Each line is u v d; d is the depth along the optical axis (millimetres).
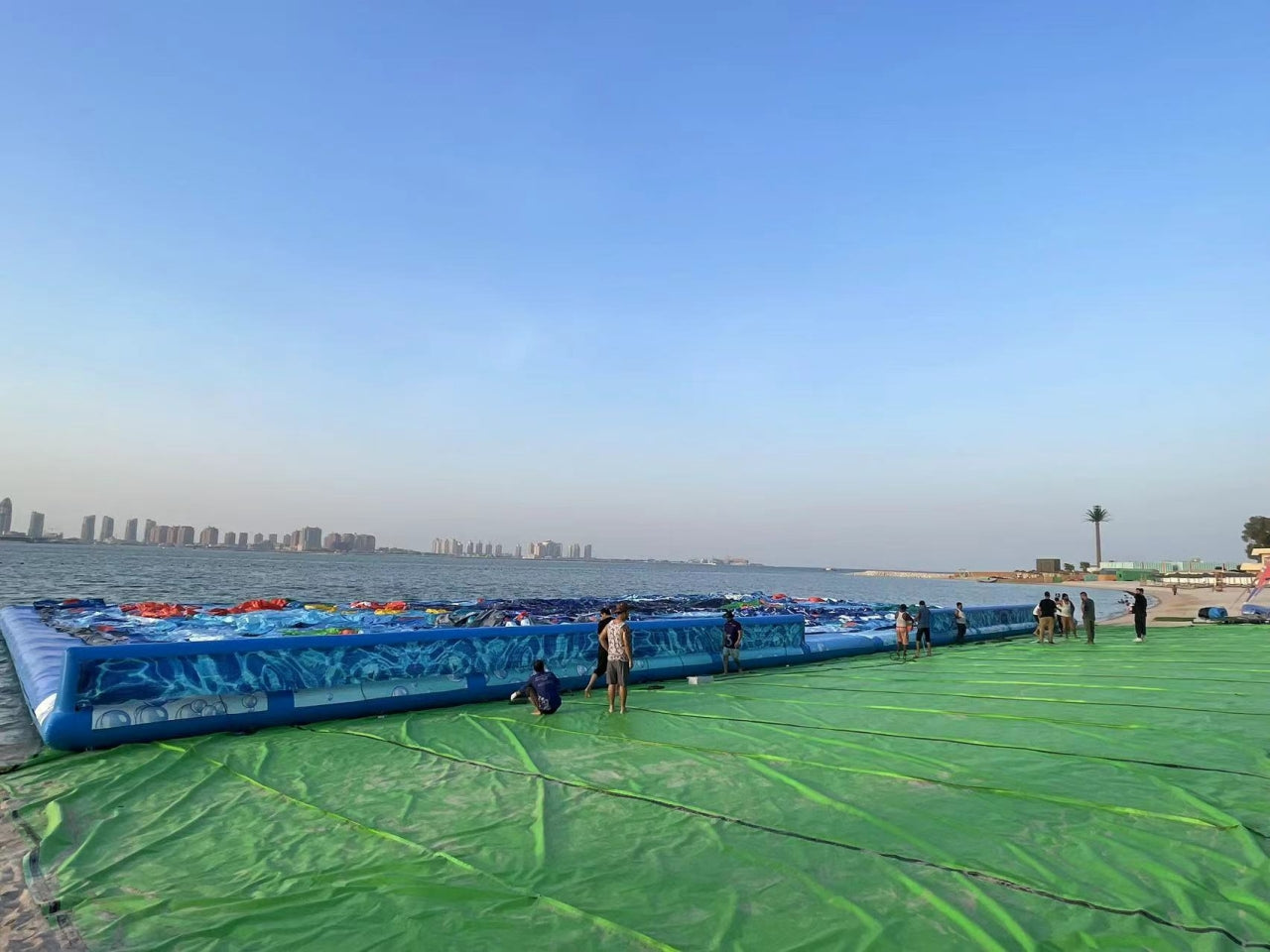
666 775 8609
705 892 5391
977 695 14742
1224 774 8672
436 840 6504
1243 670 18844
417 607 27172
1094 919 4922
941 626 28531
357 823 6945
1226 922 4898
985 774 8656
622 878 5664
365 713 12266
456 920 4992
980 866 5855
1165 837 6535
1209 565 131625
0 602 40188
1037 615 28469
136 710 10422
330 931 4863
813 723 11789
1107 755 9617
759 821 6969
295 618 22125
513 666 14570
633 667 16859
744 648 20109
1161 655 22844
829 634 24688
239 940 4766
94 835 6719
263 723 11234
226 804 7637
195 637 17781
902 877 5652
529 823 6926
